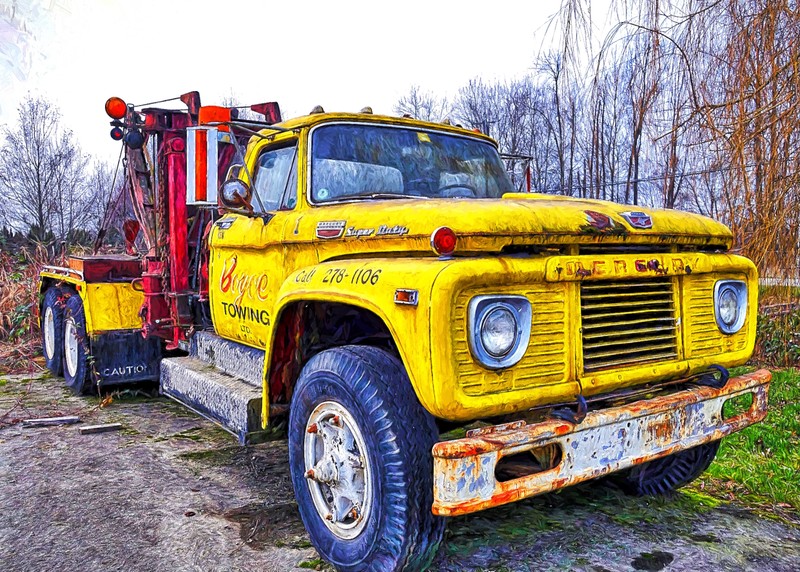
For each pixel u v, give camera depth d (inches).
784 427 202.7
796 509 150.4
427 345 99.7
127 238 275.4
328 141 154.9
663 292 124.7
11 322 372.2
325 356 121.5
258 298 160.9
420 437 107.2
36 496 156.5
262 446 196.9
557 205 118.0
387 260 115.7
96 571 121.6
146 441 202.2
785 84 213.3
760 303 274.8
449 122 181.6
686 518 144.7
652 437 118.6
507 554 127.2
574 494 156.0
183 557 127.0
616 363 117.0
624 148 279.0
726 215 235.6
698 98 222.5
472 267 101.0
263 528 139.7
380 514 107.0
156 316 223.6
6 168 671.8
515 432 102.5
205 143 139.3
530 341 106.9
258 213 155.9
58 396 262.5
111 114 219.5
